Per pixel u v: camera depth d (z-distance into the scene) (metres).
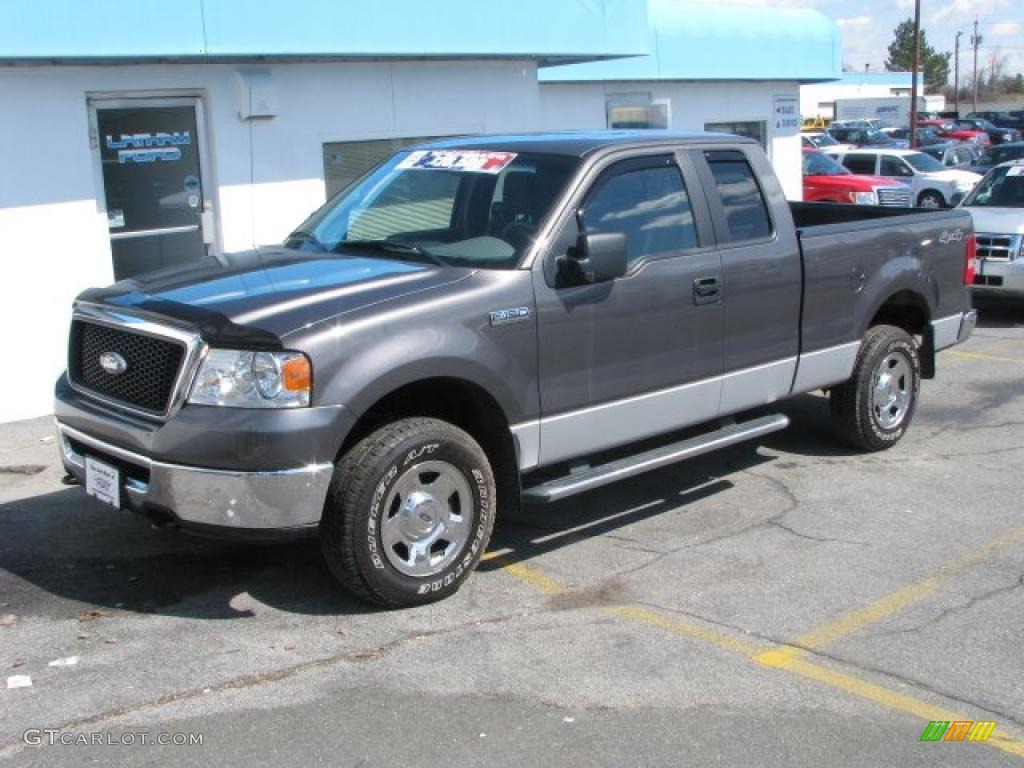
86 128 8.73
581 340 5.31
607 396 5.48
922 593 5.12
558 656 4.50
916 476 6.95
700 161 6.04
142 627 4.77
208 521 4.46
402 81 10.80
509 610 4.96
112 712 4.04
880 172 26.45
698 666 4.41
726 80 17.64
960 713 4.05
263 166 9.88
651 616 4.89
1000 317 12.88
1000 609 4.94
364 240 5.71
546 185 5.45
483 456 5.04
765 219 6.32
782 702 4.12
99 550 5.69
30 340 8.65
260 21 9.14
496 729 3.93
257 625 4.78
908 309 7.68
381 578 4.76
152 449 4.54
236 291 4.84
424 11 10.26
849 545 5.76
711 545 5.78
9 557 5.60
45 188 8.59
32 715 4.01
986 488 6.69
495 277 5.05
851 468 7.13
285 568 5.43
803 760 3.73
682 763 3.71
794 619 4.85
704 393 5.98
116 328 4.84
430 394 5.17
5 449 7.70
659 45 16.14
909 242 7.29
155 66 9.08
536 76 11.98
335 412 4.47
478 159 5.84
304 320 4.50
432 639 4.65
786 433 8.00
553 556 5.64
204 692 4.19
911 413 7.62
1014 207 13.03
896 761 3.73
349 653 4.51
